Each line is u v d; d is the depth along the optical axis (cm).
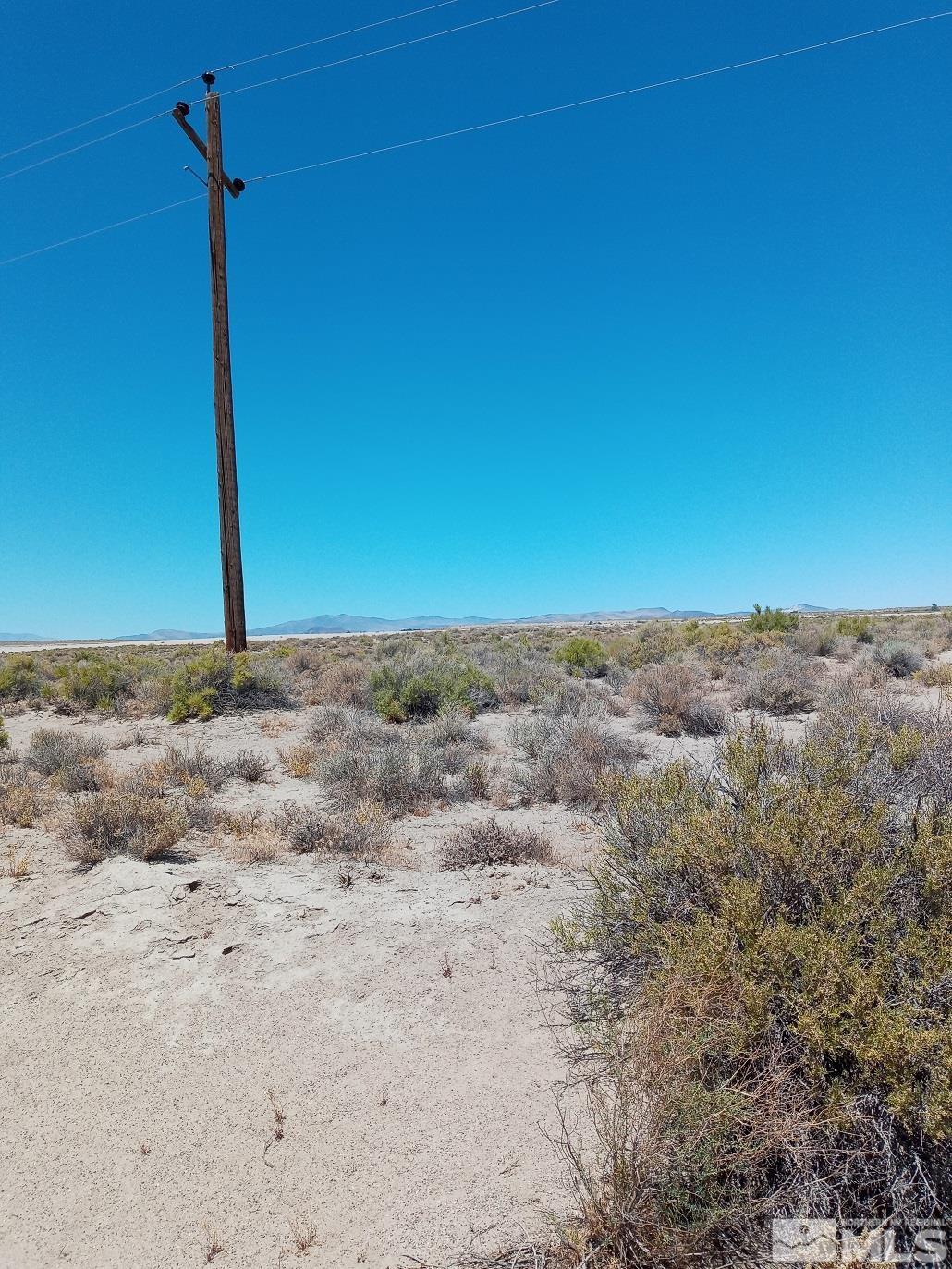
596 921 432
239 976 467
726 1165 267
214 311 1978
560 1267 260
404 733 1301
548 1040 390
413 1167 312
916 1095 261
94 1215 297
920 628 3164
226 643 2009
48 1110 357
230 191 2059
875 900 321
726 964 316
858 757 449
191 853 686
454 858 657
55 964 487
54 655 3988
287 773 1061
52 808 850
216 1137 335
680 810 444
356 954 489
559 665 2122
